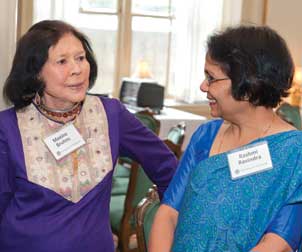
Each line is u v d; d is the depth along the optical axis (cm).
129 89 575
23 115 164
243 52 121
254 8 668
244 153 126
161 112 560
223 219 125
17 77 160
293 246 122
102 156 167
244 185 125
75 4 600
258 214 123
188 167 139
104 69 635
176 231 134
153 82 563
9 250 163
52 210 160
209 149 136
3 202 165
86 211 163
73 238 159
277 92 124
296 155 123
